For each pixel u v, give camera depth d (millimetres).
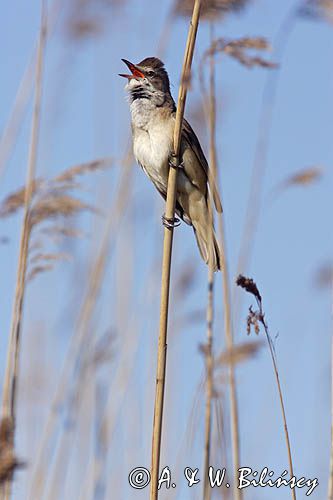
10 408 9109
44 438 10492
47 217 9734
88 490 10875
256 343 9148
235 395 9367
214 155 10328
